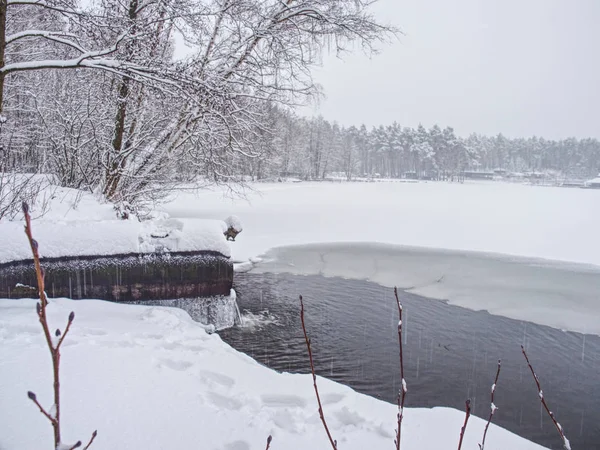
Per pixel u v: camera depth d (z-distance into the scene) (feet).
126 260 19.67
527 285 38.91
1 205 22.00
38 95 35.12
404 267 45.09
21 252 18.11
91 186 31.89
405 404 17.71
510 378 21.09
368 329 26.71
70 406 9.84
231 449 9.03
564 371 22.26
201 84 25.20
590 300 34.83
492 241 60.90
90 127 32.53
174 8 25.00
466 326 28.58
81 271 18.97
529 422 17.37
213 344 15.43
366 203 117.91
